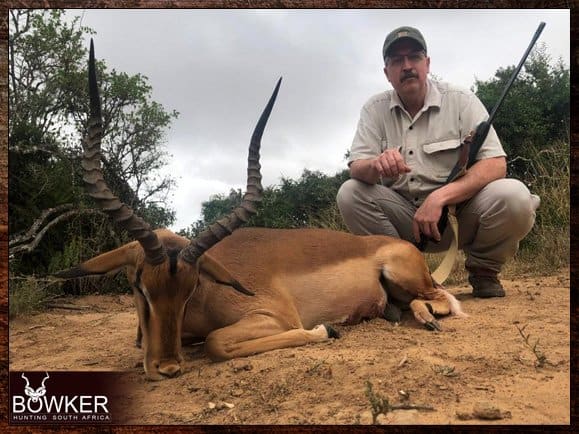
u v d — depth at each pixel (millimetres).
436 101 1778
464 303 1660
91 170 1165
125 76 3049
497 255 1702
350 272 1513
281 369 1077
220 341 1217
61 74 2879
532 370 1012
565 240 2461
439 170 1790
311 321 1449
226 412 925
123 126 3125
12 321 1853
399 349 1171
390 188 1869
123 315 1964
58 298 2355
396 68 1758
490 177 1674
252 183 1262
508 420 816
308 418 864
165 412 948
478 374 1002
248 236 1485
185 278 1136
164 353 1118
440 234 1732
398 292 1574
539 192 2850
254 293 1329
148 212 3166
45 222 2607
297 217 3826
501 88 3463
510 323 1357
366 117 1890
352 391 950
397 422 818
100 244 2654
